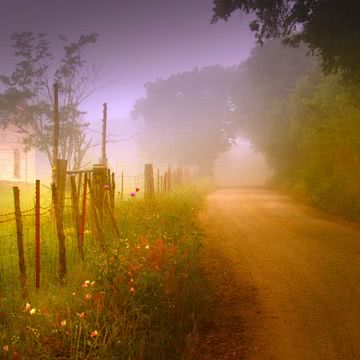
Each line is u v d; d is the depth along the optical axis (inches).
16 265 334.0
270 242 514.3
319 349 221.5
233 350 222.2
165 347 213.8
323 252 451.2
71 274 303.9
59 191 482.9
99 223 409.4
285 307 285.7
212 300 298.8
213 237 550.6
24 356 185.0
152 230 424.8
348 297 301.6
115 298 243.3
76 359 184.2
